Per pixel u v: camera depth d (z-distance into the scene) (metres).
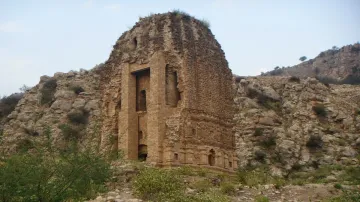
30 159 19.12
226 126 34.50
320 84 83.88
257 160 65.12
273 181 29.84
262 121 71.69
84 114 70.44
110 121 34.59
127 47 35.03
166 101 31.59
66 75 80.88
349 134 70.25
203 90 33.00
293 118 73.88
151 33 33.56
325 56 140.25
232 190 25.67
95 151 22.30
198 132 31.66
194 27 34.44
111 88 35.22
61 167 19.86
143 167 27.84
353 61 130.00
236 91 80.88
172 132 30.59
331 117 74.62
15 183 18.42
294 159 65.00
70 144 21.25
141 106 34.22
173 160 29.81
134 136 32.97
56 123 67.69
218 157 32.31
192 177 27.98
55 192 19.27
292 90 80.62
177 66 32.34
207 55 34.38
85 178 20.92
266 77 88.00
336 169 57.34
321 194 26.11
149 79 33.56
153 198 22.55
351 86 90.25
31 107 74.25
